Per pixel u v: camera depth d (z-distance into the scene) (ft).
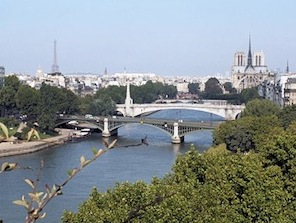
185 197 253.85
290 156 315.78
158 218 227.81
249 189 269.85
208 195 261.03
